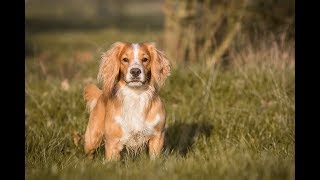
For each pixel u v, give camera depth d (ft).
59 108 32.48
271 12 43.14
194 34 43.34
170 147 27.30
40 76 42.86
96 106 25.44
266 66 35.24
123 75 23.86
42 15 176.24
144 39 65.46
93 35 95.76
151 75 24.14
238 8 42.65
